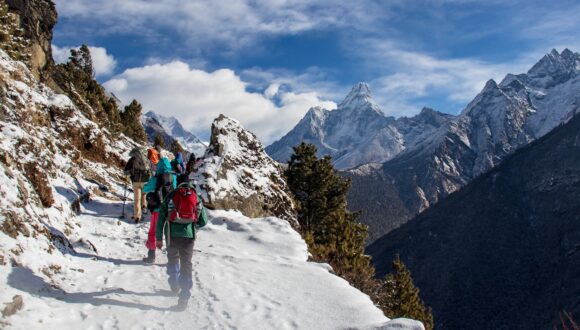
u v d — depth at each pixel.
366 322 6.74
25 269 6.74
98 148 17.33
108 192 14.83
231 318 6.68
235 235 12.32
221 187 15.66
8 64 15.79
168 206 7.27
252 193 16.78
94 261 8.61
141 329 6.11
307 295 7.86
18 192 7.95
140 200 12.41
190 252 7.24
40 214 8.59
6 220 7.14
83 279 7.61
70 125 16.19
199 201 7.41
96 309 6.50
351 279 21.77
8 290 5.97
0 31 22.19
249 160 18.12
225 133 18.06
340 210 32.50
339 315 7.02
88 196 13.16
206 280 8.23
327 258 21.41
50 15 29.92
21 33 24.30
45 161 11.58
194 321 6.52
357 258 26.95
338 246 27.42
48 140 13.16
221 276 8.53
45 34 29.59
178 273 7.41
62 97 16.73
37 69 26.78
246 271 9.02
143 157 12.33
